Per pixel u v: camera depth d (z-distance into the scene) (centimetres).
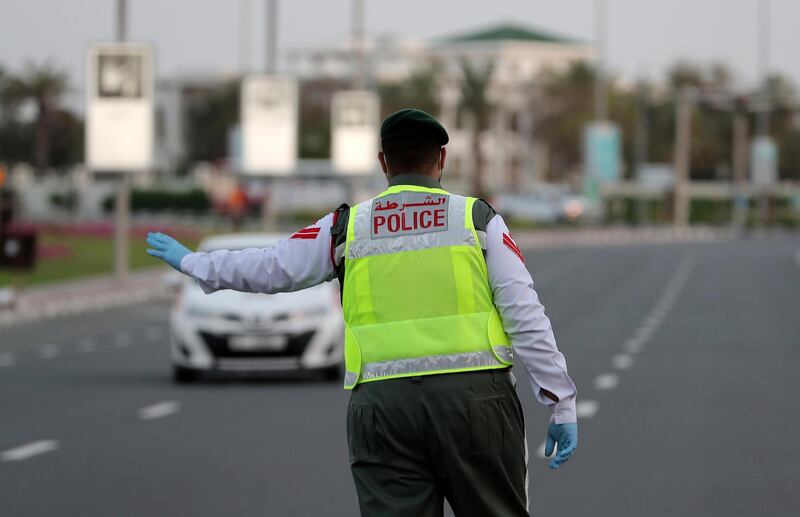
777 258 12812
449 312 1209
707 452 2727
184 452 2766
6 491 2348
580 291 8338
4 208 9719
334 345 4097
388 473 1207
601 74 19850
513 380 1237
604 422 3142
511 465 1214
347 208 1251
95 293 8144
